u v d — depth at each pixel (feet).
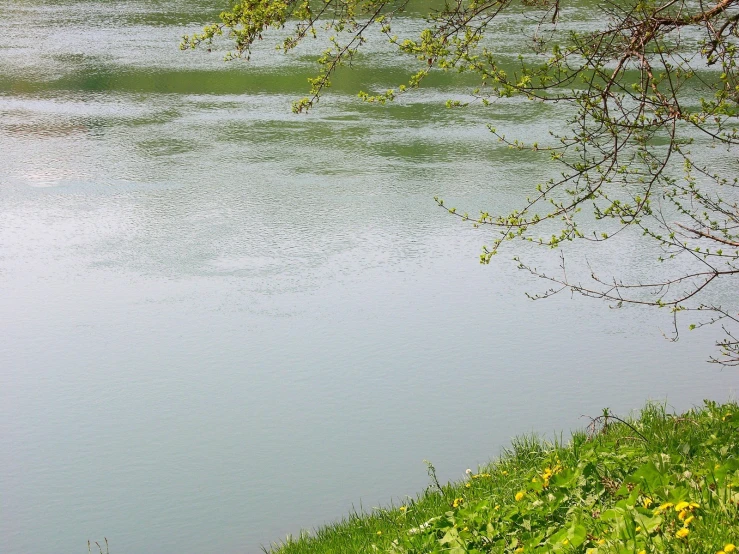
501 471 22.57
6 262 46.85
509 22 101.65
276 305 41.83
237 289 43.55
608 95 17.42
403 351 37.50
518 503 17.01
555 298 41.88
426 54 18.78
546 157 61.98
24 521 27.84
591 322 39.68
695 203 50.14
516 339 38.29
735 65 17.04
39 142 67.67
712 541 11.82
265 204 54.70
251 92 82.94
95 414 33.78
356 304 41.78
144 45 102.89
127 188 57.72
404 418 32.60
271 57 95.20
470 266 45.60
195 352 37.99
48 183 58.70
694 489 14.01
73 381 36.06
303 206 54.19
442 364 36.37
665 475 14.67
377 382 35.19
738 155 59.11
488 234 49.37
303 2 19.58
